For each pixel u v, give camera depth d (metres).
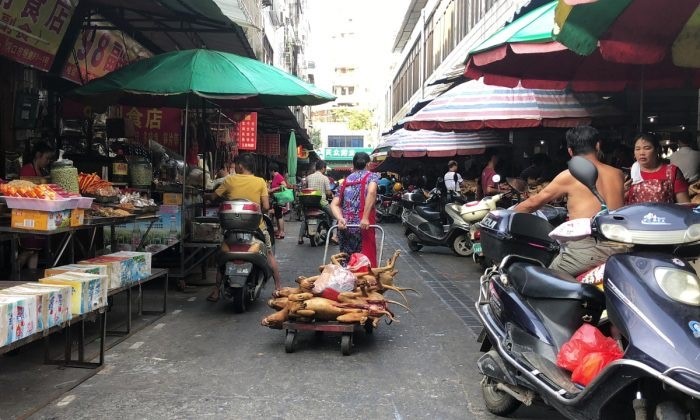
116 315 6.41
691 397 2.49
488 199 9.30
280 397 4.10
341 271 5.25
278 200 14.17
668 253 2.84
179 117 10.23
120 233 7.66
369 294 5.39
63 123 8.59
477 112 9.29
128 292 5.56
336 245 13.11
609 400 2.69
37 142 7.19
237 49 10.48
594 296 3.26
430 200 13.46
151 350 5.19
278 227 14.56
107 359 4.93
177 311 6.67
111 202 5.88
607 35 4.76
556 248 4.25
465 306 7.06
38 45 6.82
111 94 6.62
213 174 11.77
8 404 3.89
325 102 8.15
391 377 4.55
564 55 7.04
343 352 5.07
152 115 10.16
